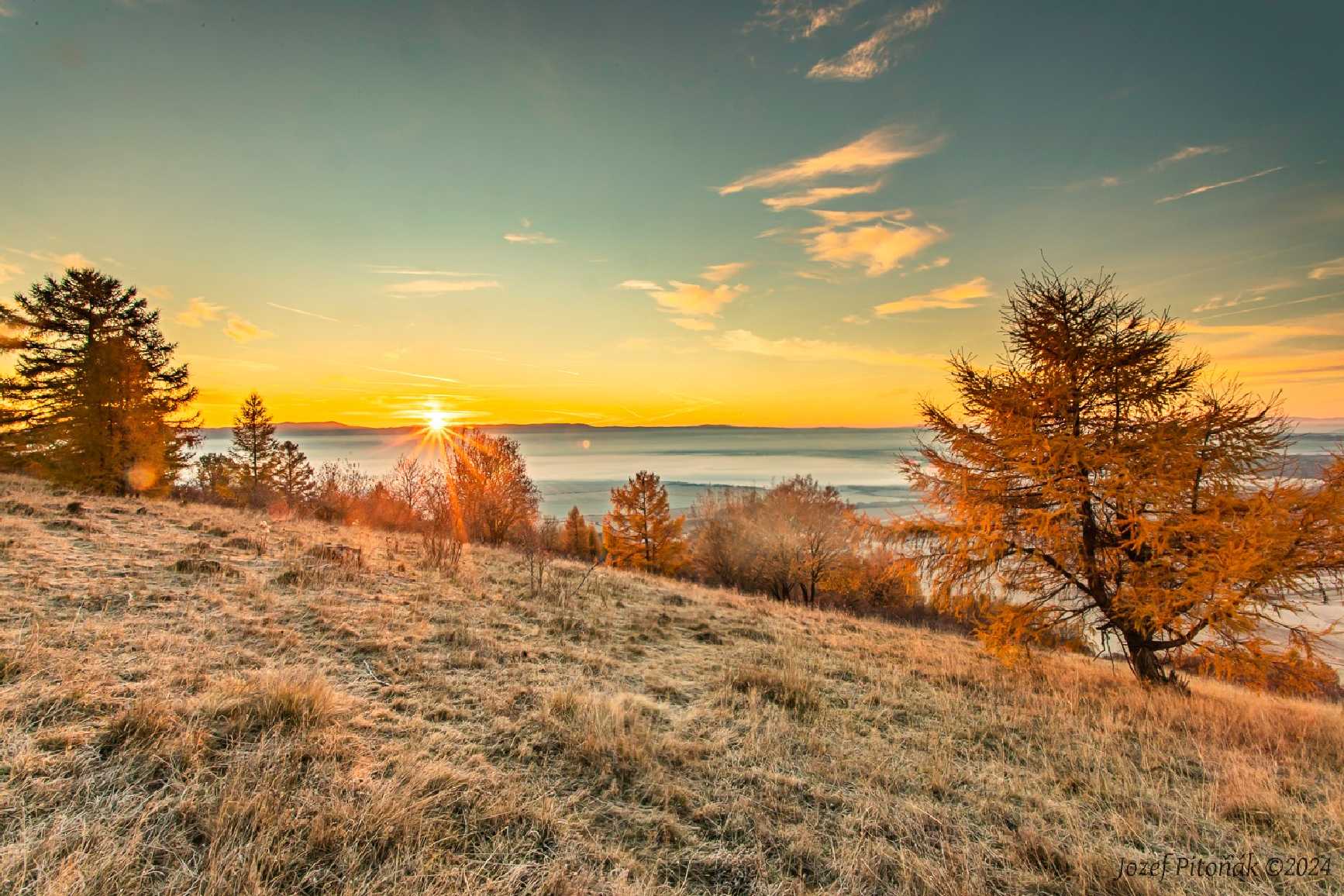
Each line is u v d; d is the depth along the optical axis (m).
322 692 4.69
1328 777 6.05
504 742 4.77
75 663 4.58
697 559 38.50
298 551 10.27
